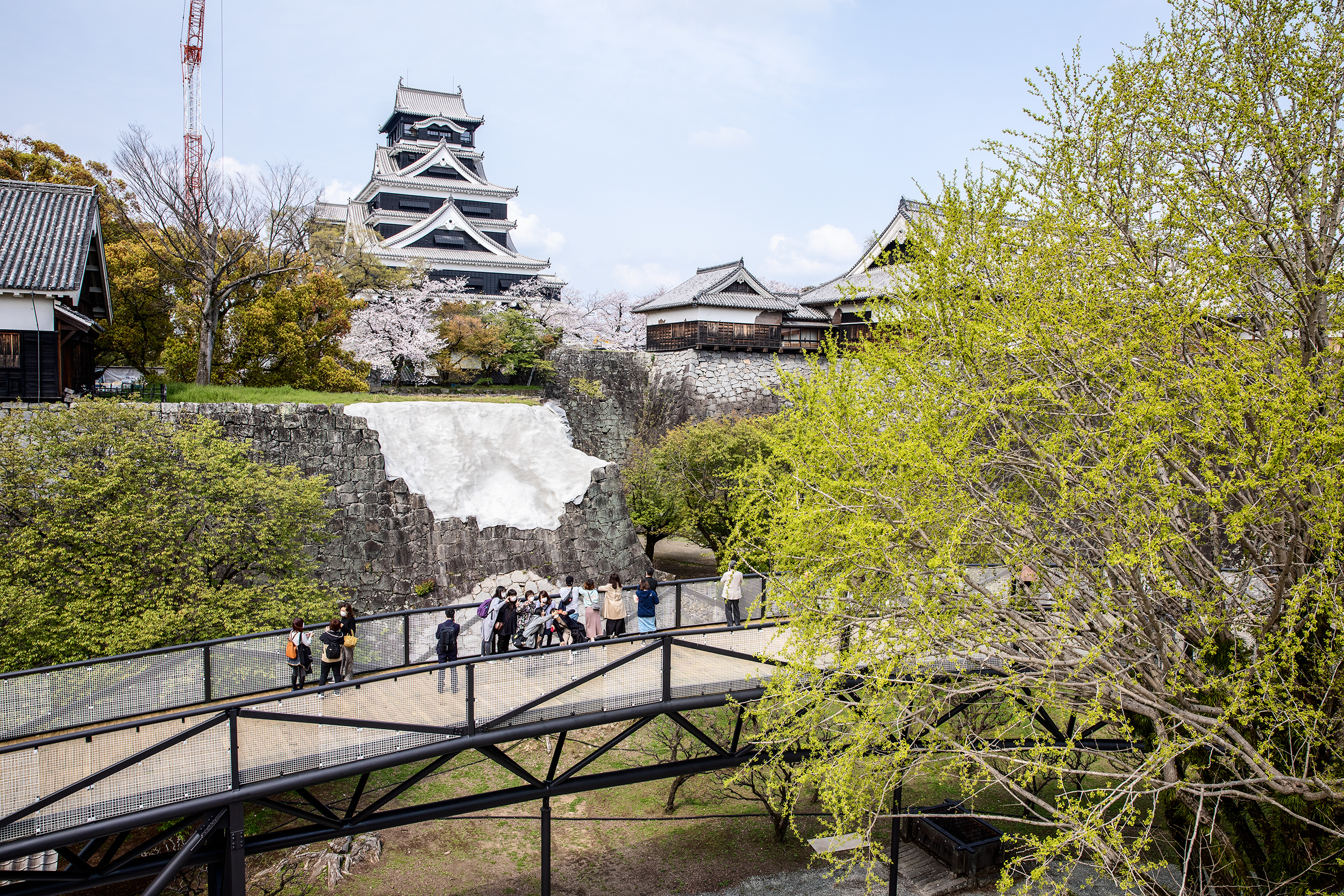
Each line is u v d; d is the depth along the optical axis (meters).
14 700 10.61
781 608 10.26
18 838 8.55
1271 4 7.98
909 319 10.09
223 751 9.76
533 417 28.39
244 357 29.16
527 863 15.76
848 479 9.58
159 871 9.84
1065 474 7.68
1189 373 7.80
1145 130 8.75
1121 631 9.01
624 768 18.94
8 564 15.21
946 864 15.80
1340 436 6.56
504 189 60.09
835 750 10.11
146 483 17.09
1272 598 8.70
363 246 46.41
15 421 16.70
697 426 32.06
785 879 15.39
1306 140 7.83
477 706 11.23
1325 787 7.75
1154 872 12.41
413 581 24.86
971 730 12.20
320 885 14.80
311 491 19.36
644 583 14.16
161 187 27.23
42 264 20.22
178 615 15.32
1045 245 9.17
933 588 8.93
